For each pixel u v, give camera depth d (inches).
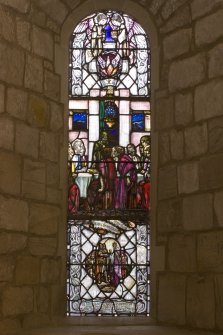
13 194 206.4
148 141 237.0
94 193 233.8
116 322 219.6
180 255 211.2
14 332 198.5
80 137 237.8
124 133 238.5
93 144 237.5
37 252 213.0
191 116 213.8
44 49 226.4
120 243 230.1
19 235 206.7
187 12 220.4
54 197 222.4
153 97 231.0
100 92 241.4
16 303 203.6
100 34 245.6
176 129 218.8
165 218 218.4
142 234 230.1
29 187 212.5
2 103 206.8
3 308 199.3
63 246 224.5
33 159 215.6
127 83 242.4
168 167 220.2
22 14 218.1
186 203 211.2
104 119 239.5
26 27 219.3
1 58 208.1
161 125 225.5
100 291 227.3
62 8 234.5
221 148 201.6
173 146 219.3
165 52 228.7
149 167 234.7
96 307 226.1
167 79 225.6
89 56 244.4
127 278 227.8
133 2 241.9
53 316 217.2
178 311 210.1
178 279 211.5
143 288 226.4
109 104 240.4
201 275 203.3
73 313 225.3
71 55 243.6
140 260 228.4
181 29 222.7
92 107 240.4
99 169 235.5
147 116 239.3
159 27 233.5
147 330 207.3
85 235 230.8
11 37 212.8
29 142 214.8
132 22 245.6
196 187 208.4
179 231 212.8
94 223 231.5
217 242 199.2
